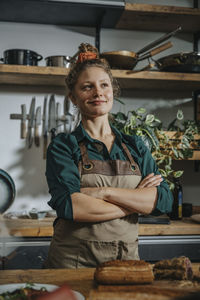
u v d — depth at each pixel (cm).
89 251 122
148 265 79
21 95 250
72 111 253
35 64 225
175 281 80
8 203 224
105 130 141
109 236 122
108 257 122
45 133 250
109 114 214
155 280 81
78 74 140
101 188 125
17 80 236
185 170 262
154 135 218
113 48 261
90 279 89
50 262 128
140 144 144
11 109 248
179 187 226
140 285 76
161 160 222
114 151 136
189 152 225
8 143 247
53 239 132
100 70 138
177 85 247
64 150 133
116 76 220
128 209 125
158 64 229
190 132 226
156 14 235
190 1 269
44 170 250
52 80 235
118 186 131
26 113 249
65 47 255
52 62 221
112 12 230
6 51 217
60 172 126
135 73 222
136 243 130
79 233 122
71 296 38
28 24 252
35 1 214
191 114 266
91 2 219
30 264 188
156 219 213
